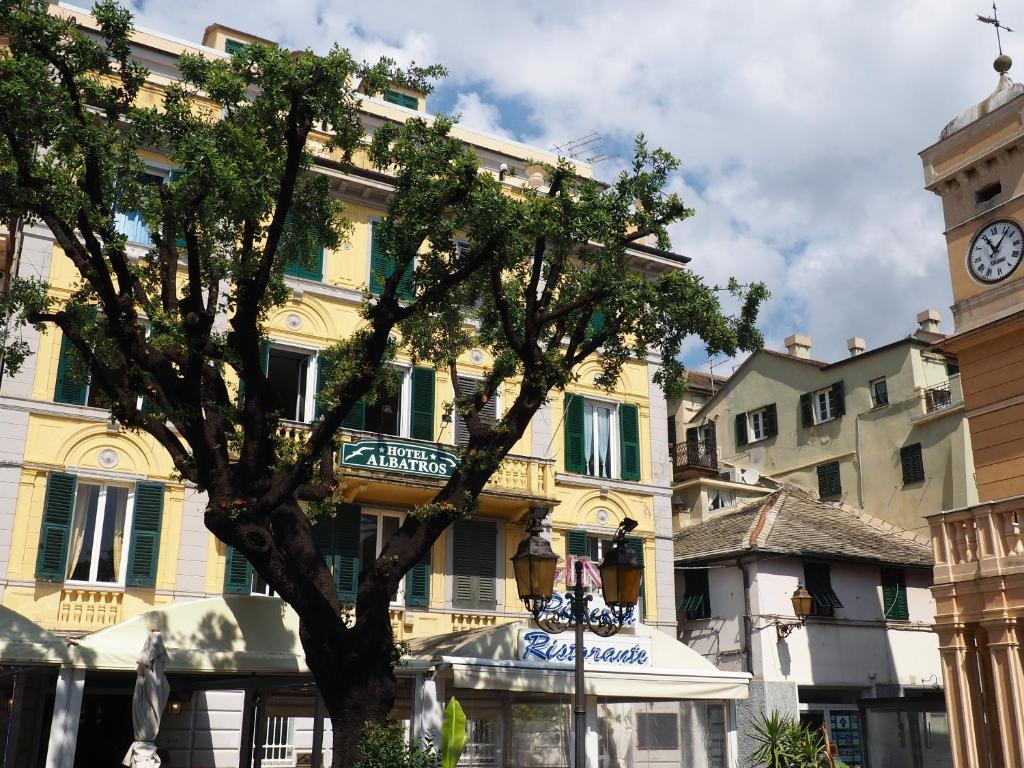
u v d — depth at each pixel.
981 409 21.81
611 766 20.22
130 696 19.72
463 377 23.62
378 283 23.00
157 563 19.39
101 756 19.34
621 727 20.59
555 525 23.44
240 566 20.06
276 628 15.93
